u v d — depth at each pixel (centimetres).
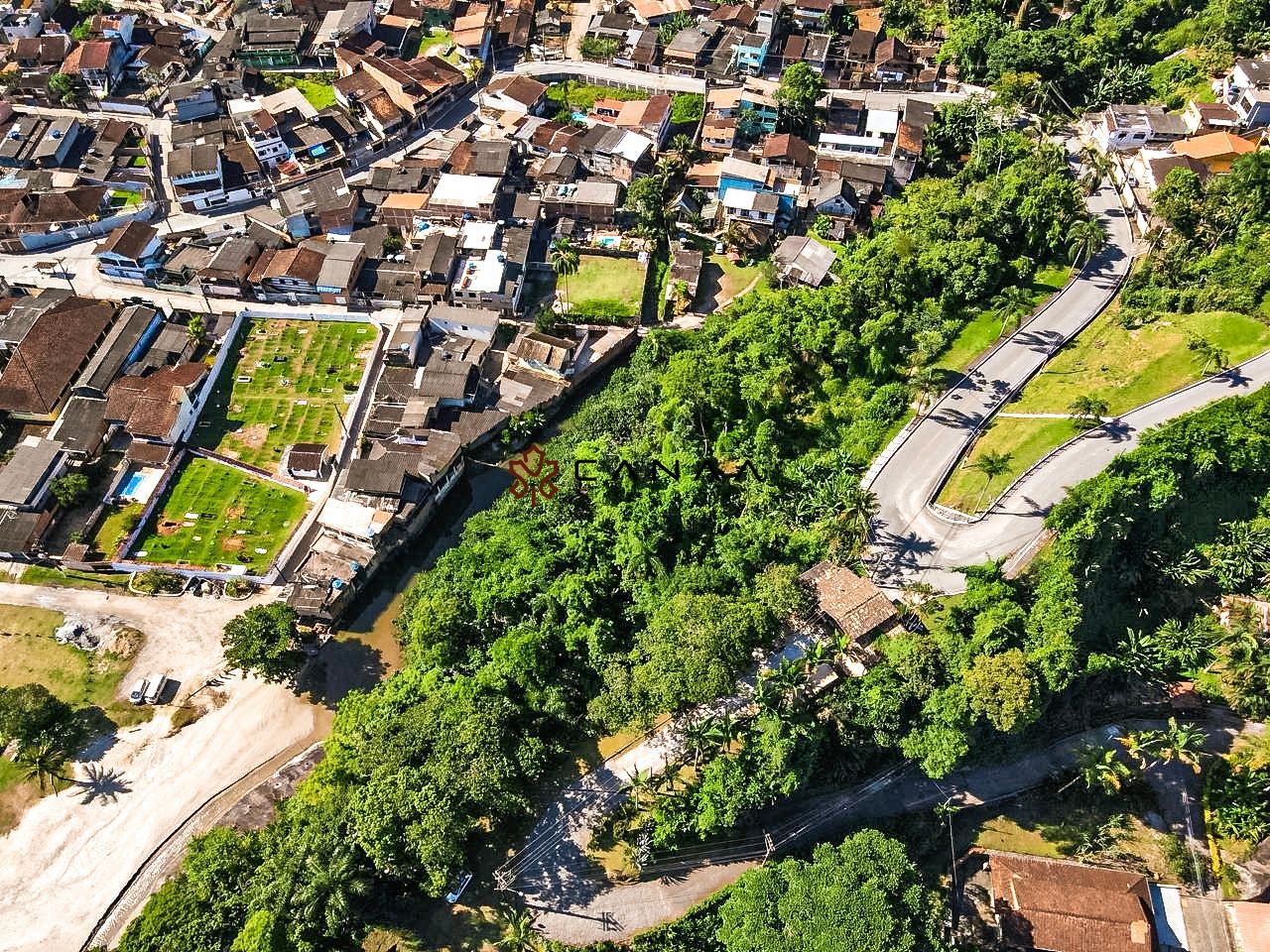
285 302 16488
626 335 16225
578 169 18900
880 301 14200
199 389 14525
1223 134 17062
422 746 9581
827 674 10269
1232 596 11581
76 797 10475
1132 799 10444
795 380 13775
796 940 8269
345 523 12725
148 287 16562
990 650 10069
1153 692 11131
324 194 17788
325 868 8869
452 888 9325
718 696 9888
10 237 17000
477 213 17612
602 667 10612
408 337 15125
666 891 9462
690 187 18650
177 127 19325
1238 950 9462
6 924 9575
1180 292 13775
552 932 9169
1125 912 9412
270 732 11194
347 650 12100
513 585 11344
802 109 19525
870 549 11456
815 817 10119
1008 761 10700
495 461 14550
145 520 13000
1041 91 19025
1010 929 9456
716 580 10875
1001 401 13050
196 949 8738
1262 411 11506
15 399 13912
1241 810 10012
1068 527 11062
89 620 11969
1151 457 11331
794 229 18012
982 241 14575
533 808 9925
